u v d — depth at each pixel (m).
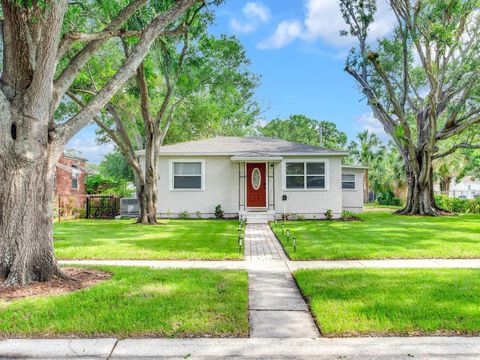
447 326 4.23
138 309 4.78
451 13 18.55
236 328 4.23
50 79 5.78
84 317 4.50
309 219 18.73
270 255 9.04
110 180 29.38
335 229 13.84
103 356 3.65
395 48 22.19
